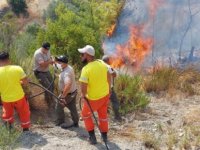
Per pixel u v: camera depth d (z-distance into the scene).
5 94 8.13
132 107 9.88
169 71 12.19
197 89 11.58
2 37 13.80
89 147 7.99
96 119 8.51
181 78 12.15
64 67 8.59
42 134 8.47
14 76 8.10
